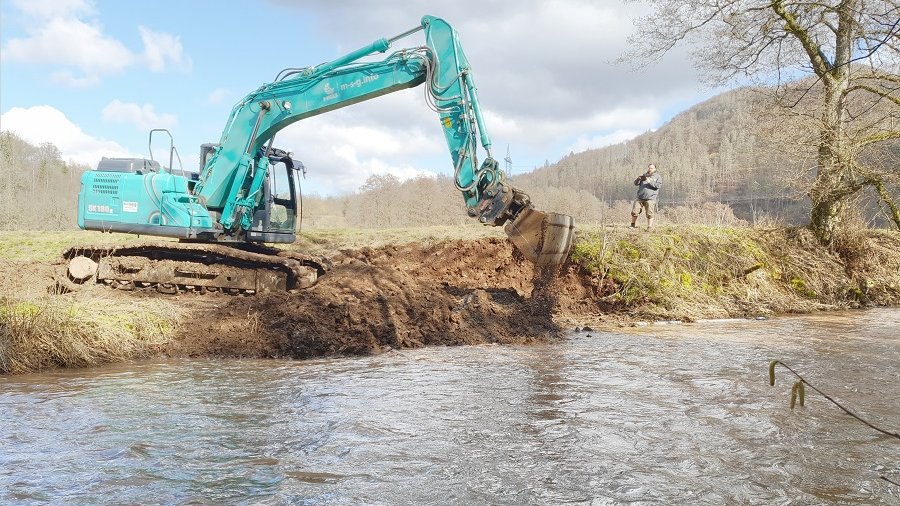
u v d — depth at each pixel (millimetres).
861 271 17703
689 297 14758
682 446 5242
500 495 4230
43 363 8195
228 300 11445
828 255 17516
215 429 5641
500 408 6387
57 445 5180
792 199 18484
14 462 4777
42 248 15531
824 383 7516
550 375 7961
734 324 13188
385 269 12398
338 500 4113
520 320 11344
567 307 14117
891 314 14984
